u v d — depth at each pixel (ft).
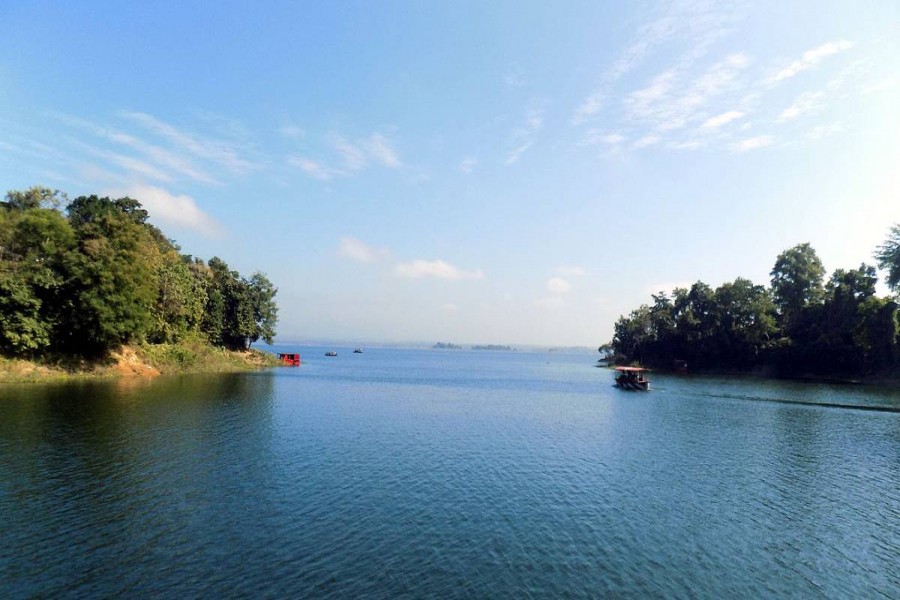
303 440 115.03
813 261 385.29
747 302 409.49
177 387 198.49
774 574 56.80
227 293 353.51
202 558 54.49
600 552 60.59
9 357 185.57
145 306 235.61
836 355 342.03
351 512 70.13
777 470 101.60
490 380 358.43
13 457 89.20
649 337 496.64
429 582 51.21
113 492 74.02
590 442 125.90
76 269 194.59
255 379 264.72
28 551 54.70
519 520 69.77
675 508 77.36
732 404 211.41
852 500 83.20
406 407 185.16
